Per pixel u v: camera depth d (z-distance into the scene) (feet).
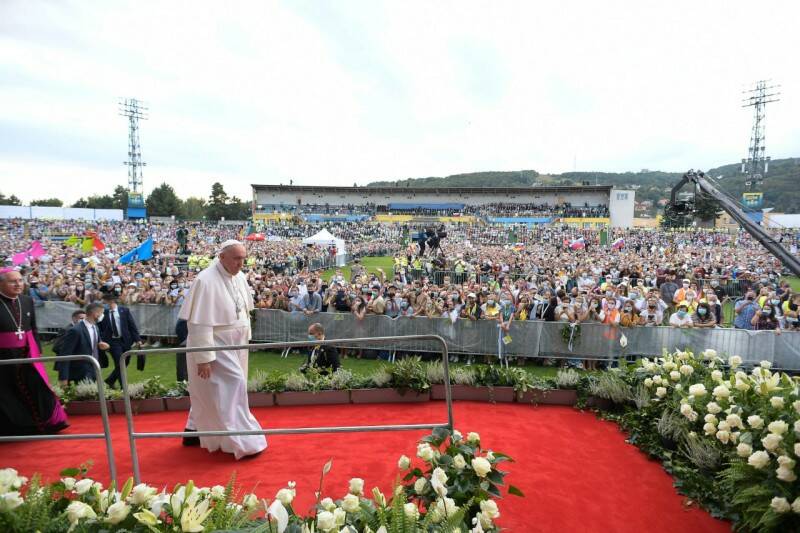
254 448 15.17
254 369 32.35
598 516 12.10
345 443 16.34
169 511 7.00
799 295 37.19
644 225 294.05
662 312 39.06
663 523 11.87
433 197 282.77
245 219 382.01
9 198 386.93
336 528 6.93
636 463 15.25
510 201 275.39
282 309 39.88
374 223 244.83
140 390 20.58
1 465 14.99
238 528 7.13
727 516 12.00
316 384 21.42
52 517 7.38
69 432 17.98
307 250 115.24
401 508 7.34
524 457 15.56
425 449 9.76
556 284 53.01
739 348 30.68
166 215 364.17
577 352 32.58
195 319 14.53
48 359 11.11
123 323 27.55
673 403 16.22
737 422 12.97
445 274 76.02
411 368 21.65
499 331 33.68
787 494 10.44
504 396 21.33
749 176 236.63
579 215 247.70
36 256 84.17
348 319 35.96
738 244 151.23
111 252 111.34
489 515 8.50
